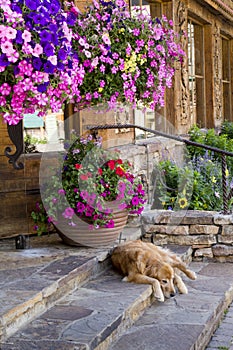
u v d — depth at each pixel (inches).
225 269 213.3
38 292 145.3
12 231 208.5
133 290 167.2
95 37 185.6
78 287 169.5
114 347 141.6
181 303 173.9
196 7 367.6
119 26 194.9
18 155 199.3
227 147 335.0
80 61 183.6
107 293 164.6
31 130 215.6
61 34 142.4
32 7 134.5
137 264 175.6
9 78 137.5
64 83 145.9
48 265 170.9
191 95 382.6
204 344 154.6
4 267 169.3
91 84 191.8
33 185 211.5
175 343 143.8
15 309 134.1
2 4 128.8
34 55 133.3
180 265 192.7
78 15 189.0
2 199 205.8
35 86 138.9
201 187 262.5
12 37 128.7
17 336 132.6
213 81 413.7
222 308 179.6
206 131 391.5
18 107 139.6
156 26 209.2
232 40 498.0
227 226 222.1
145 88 209.8
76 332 135.0
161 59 211.9
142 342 144.3
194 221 224.5
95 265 179.8
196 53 402.9
